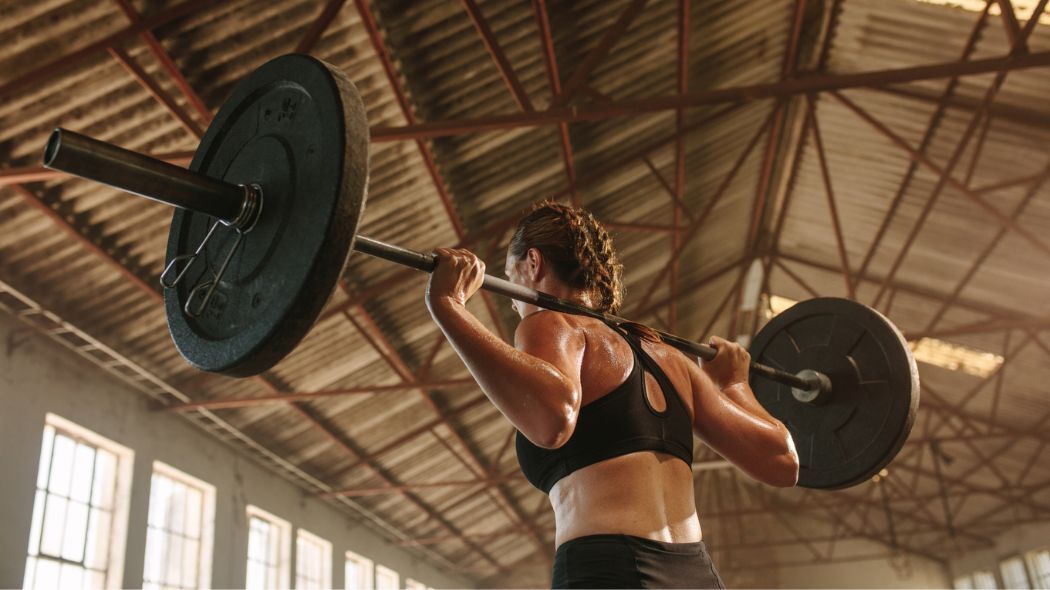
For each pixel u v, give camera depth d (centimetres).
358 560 1753
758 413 184
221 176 168
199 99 730
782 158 1247
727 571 2450
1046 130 998
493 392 136
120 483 1067
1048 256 1149
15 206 779
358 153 142
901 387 229
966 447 1914
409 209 991
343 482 1556
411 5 756
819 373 247
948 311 1440
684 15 898
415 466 1612
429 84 848
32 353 952
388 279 1058
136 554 1055
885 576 2423
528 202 1086
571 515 141
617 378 148
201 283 163
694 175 1201
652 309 1448
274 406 1249
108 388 1067
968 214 1213
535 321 154
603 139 1051
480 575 2394
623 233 1252
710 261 1444
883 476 2089
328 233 138
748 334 1188
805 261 1459
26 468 910
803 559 2461
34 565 921
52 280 878
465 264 154
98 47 662
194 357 154
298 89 157
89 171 144
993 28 934
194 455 1227
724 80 1058
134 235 855
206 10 675
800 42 1057
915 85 1047
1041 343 1358
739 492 2511
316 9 712
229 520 1284
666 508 142
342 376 1226
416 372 1288
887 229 1307
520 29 834
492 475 1677
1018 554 2230
